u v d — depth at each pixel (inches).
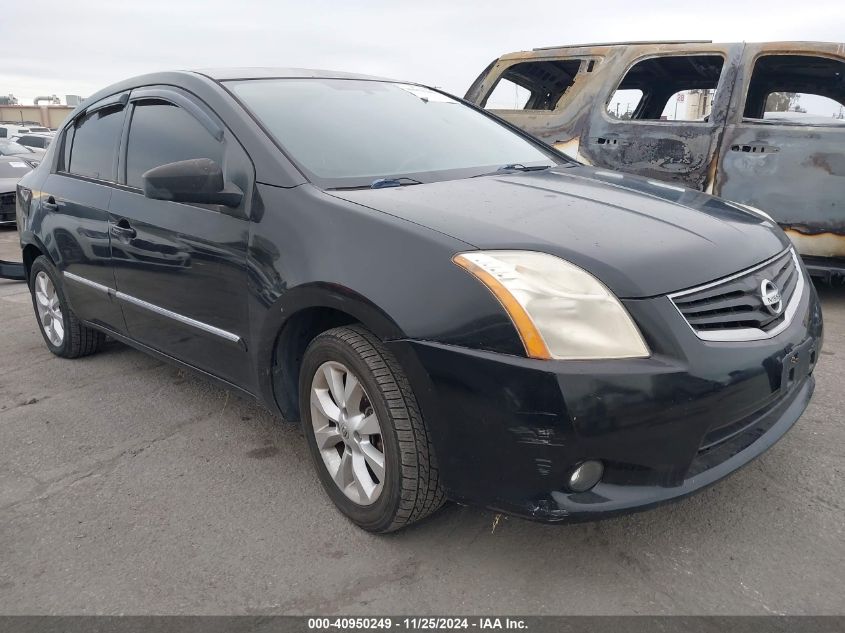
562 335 77.7
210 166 106.2
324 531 98.7
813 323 100.8
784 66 210.5
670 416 78.6
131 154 137.1
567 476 78.6
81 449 127.1
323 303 93.7
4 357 181.2
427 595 85.0
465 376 80.4
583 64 235.6
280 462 119.6
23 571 92.7
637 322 79.6
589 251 84.4
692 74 238.4
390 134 125.0
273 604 84.5
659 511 99.8
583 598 83.4
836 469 109.0
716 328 85.2
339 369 96.2
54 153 169.9
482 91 262.4
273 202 103.7
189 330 123.1
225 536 98.6
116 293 140.6
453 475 85.1
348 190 104.1
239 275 107.3
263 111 117.0
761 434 93.5
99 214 141.3
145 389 154.4
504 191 106.7
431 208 95.3
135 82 144.6
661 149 212.2
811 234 192.2
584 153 228.1
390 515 91.4
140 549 96.3
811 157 189.8
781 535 93.6
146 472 117.8
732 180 200.8
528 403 77.0
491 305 79.8
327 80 136.5
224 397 148.5
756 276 92.0
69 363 174.1
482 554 92.2
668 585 85.1
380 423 89.0
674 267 84.6
